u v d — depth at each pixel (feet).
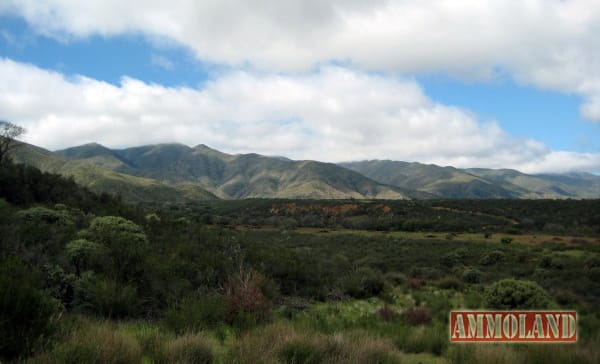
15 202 81.41
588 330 31.27
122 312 30.73
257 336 22.25
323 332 27.86
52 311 19.16
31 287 18.60
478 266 120.67
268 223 299.79
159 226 77.77
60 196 94.32
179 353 18.06
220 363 18.56
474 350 22.17
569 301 53.16
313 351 19.17
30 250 35.47
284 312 39.01
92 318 26.55
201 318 28.19
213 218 283.18
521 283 40.22
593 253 136.87
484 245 172.35
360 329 28.04
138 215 84.84
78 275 34.50
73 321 21.90
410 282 74.38
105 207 90.27
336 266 77.66
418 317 37.50
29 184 90.79
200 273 42.63
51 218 60.85
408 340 26.48
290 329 23.11
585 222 242.37
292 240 192.95
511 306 39.06
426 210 332.80
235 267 47.80
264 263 57.67
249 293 33.37
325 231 258.57
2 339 15.61
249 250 62.75
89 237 46.68
